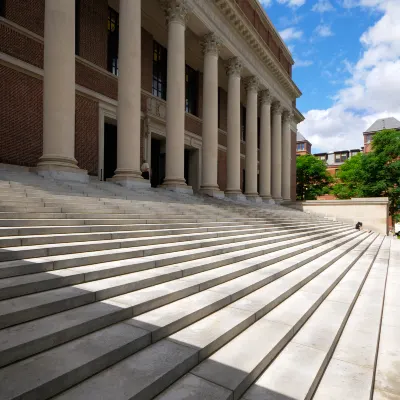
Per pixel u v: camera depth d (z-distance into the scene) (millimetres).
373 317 6371
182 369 3393
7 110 14531
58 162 11680
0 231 5371
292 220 18719
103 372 3133
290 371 3865
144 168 17312
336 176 58031
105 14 19672
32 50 15539
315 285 7660
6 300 3852
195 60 27469
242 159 35812
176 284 5566
